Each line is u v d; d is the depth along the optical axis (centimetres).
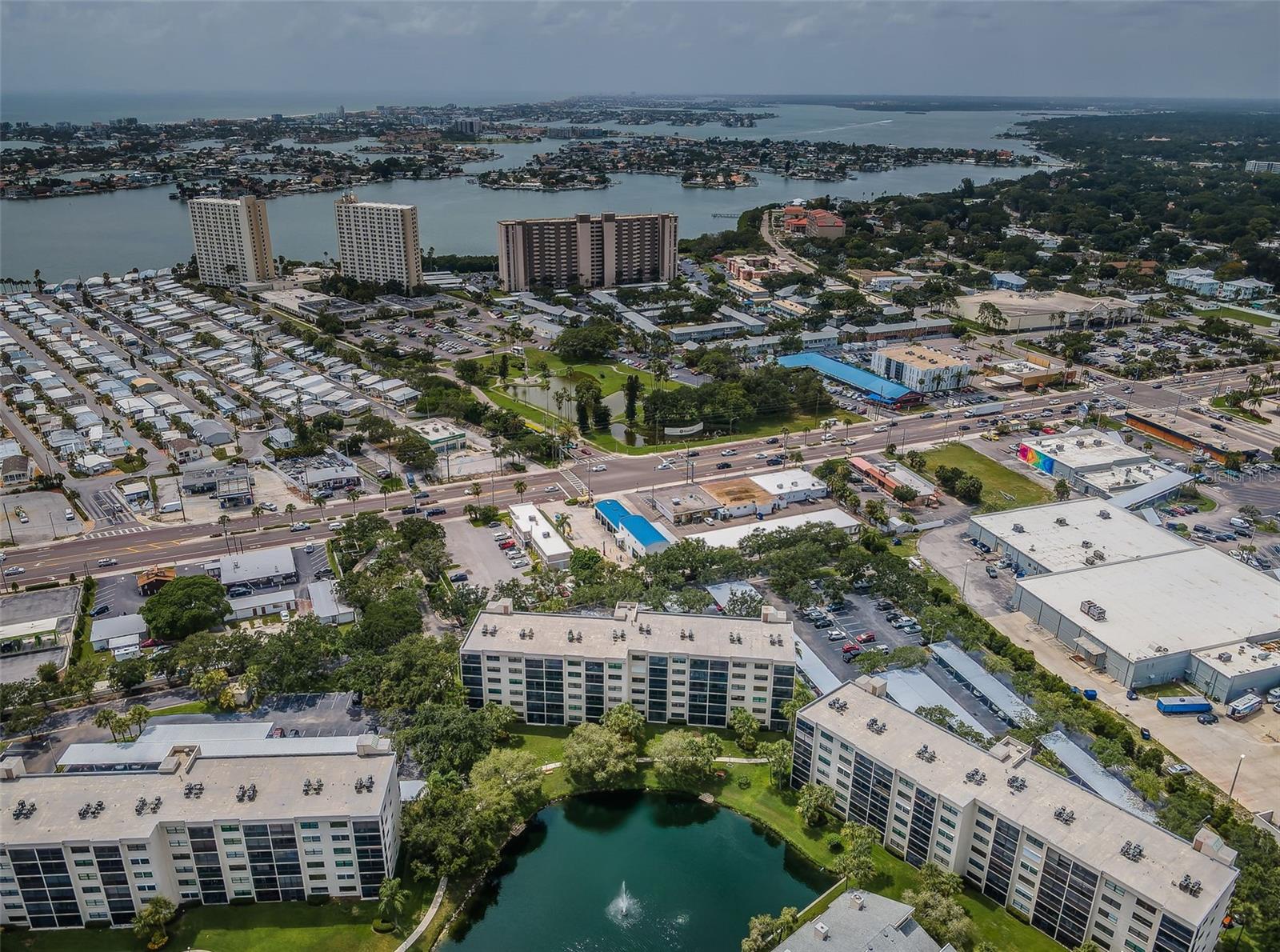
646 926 17300
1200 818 18212
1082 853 15775
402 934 16825
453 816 18100
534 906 17712
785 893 18088
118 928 16812
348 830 16625
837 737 18862
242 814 16462
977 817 17125
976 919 16950
